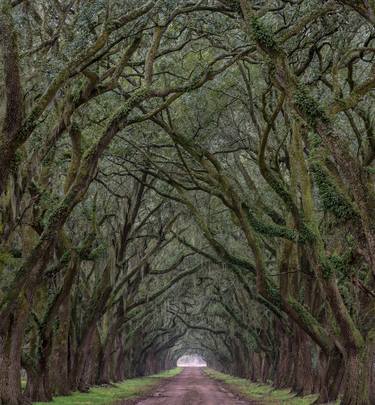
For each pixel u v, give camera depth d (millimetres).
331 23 20766
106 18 16828
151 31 22516
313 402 24234
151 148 29688
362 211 14492
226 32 21703
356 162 14500
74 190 18141
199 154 25344
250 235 24734
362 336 20359
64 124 19359
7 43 13969
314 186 28547
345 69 26531
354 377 19578
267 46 15297
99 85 18891
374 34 20750
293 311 24703
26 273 17734
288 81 15008
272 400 29156
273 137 29609
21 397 20781
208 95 26547
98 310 32094
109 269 32250
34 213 21906
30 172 19203
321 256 20781
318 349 27453
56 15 20266
